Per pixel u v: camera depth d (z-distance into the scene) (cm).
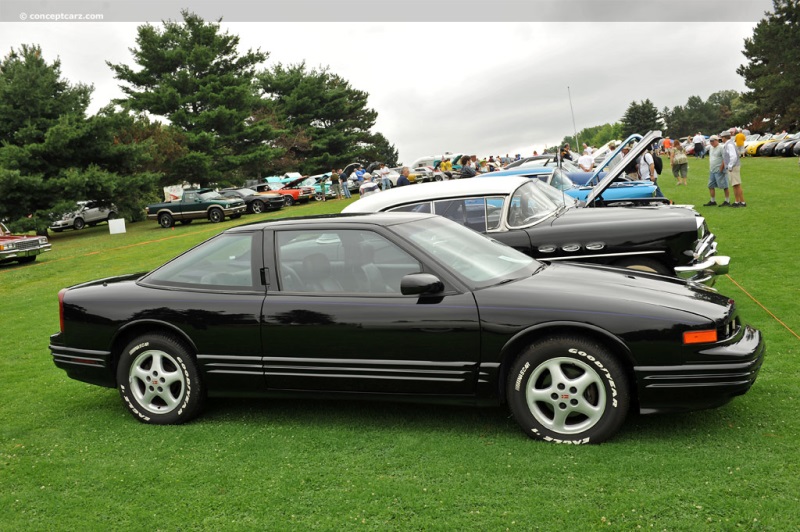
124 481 378
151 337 465
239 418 475
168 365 472
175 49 4478
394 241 434
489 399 409
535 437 402
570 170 1525
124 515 338
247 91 4712
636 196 1109
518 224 650
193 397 462
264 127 4825
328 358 429
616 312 383
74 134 3231
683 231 624
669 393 379
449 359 407
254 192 3359
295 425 454
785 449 365
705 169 3133
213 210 3055
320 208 3044
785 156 3638
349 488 352
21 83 3300
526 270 458
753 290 757
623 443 388
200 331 453
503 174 1298
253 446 420
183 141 4422
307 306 432
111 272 1540
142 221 4050
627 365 389
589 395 392
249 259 460
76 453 425
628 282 430
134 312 468
